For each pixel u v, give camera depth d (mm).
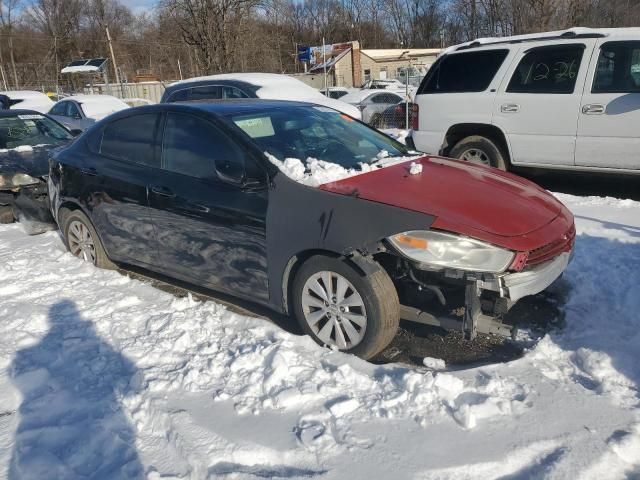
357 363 3492
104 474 2689
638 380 3205
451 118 8016
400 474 2578
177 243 4469
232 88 10695
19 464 2773
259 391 3229
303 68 46969
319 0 64375
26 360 3748
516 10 28656
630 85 6641
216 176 4184
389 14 65250
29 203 6863
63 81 52750
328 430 2863
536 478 2543
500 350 3736
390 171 4074
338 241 3477
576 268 4746
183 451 2791
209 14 25406
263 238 3852
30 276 5203
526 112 7348
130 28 59875
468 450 2695
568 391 3129
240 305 4586
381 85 29391
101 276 5160
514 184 4109
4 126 8156
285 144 4234
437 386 3127
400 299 3887
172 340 3869
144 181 4633
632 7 27859
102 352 3768
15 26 55688
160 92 37188
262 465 2715
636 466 2605
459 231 3240
